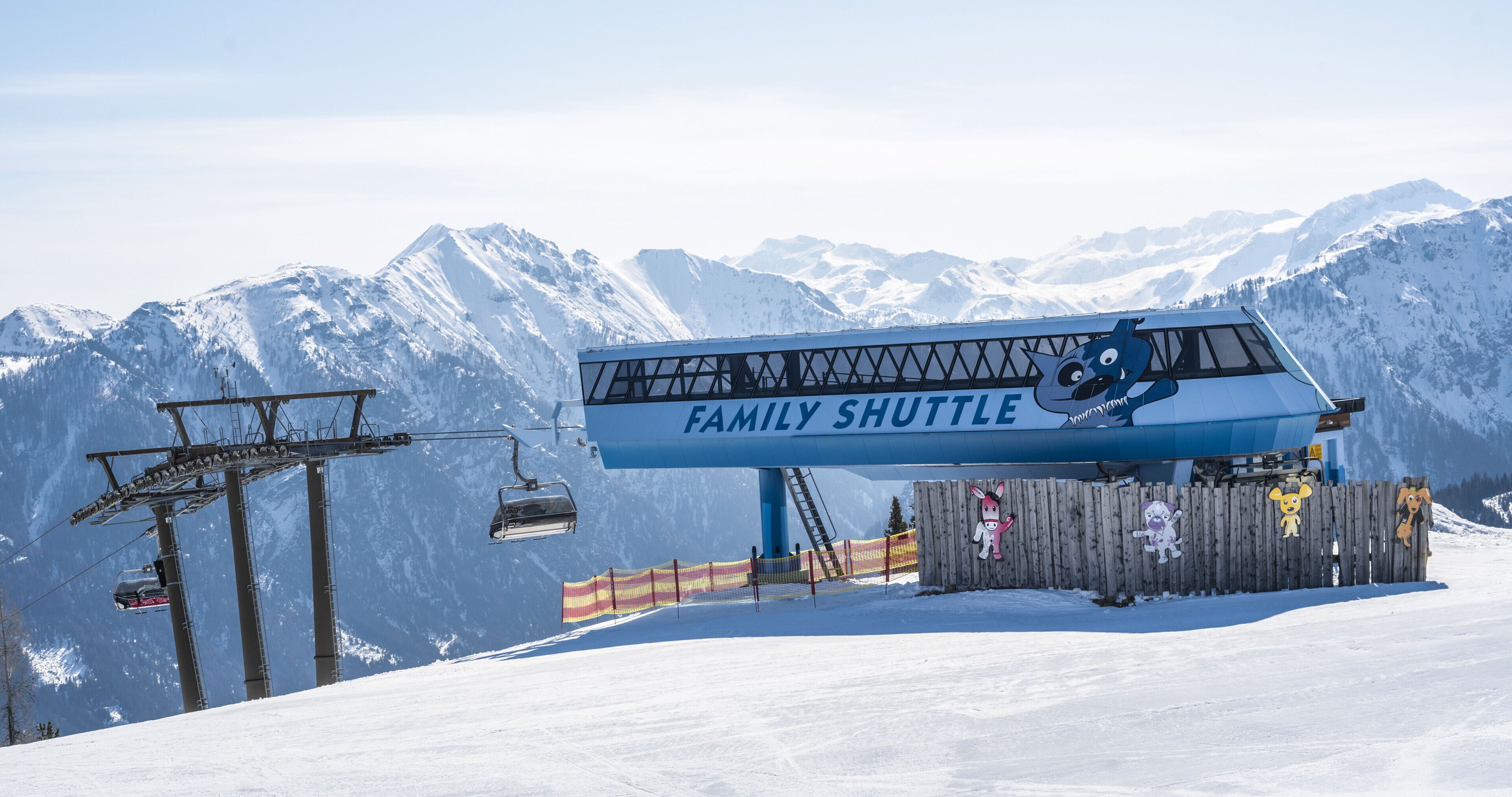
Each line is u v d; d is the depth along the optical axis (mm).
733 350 37469
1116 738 12453
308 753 14750
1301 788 10102
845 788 11367
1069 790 10703
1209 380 32688
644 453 37781
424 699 19734
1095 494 27609
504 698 19031
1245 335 33031
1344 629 18906
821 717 14789
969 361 34719
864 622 27000
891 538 35750
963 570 29391
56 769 14625
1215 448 32344
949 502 29562
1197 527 26922
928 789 11102
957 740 12930
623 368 38438
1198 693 14375
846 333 36281
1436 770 10258
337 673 37219
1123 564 27203
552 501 36656
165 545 40656
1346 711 12711
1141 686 15266
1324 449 38844
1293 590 26375
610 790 11844
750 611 31688
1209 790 10305
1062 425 33031
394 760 13953
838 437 35375
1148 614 24922
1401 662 15289
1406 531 25984
